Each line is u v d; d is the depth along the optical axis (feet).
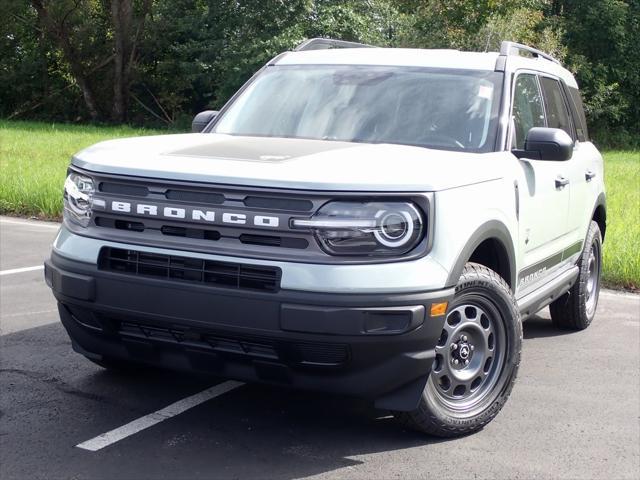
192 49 133.28
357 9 133.90
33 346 18.70
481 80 17.52
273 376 13.08
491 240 15.01
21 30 139.85
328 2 132.16
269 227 12.51
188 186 12.99
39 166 53.78
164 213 13.08
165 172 13.17
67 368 17.25
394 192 12.60
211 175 12.85
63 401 15.38
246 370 13.23
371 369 12.71
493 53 18.90
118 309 13.30
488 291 14.35
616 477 13.19
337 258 12.37
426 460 13.46
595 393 17.37
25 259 29.32
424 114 16.84
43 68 138.62
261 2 128.67
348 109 17.28
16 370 17.02
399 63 18.34
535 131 16.38
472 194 13.97
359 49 19.81
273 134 17.37
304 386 13.03
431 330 12.79
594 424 15.52
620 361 19.88
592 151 23.13
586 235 22.15
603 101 137.08
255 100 18.58
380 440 14.20
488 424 15.25
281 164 13.09
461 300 14.06
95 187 13.78
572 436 14.85
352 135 16.69
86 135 93.50
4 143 76.38
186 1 138.41
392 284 12.36
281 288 12.31
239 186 12.67
